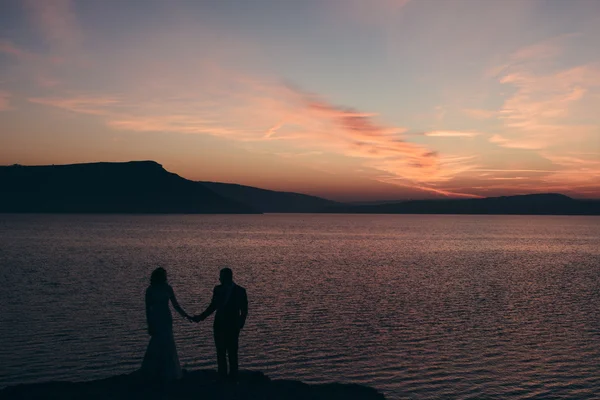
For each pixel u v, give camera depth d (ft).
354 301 102.83
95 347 64.03
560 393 52.21
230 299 32.37
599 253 264.11
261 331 75.51
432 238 406.41
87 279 129.59
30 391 30.01
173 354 32.48
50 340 66.85
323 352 65.16
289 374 56.90
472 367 59.98
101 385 31.30
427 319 86.33
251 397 30.04
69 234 365.81
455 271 167.32
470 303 103.30
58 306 90.68
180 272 150.20
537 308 98.68
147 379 31.91
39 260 180.34
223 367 32.53
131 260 186.50
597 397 51.29
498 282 139.23
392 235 450.71
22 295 102.12
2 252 212.02
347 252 247.09
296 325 79.87
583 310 96.84
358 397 31.86
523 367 60.18
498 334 76.18
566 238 434.71
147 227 526.16
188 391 30.42
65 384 31.40
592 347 69.21
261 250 250.78
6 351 61.41
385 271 163.02
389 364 60.70
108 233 389.39
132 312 85.97
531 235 489.26
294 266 174.81
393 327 79.77
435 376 56.75
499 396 51.24
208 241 319.88
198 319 32.60
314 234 445.78
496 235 478.59
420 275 153.69
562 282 140.87
